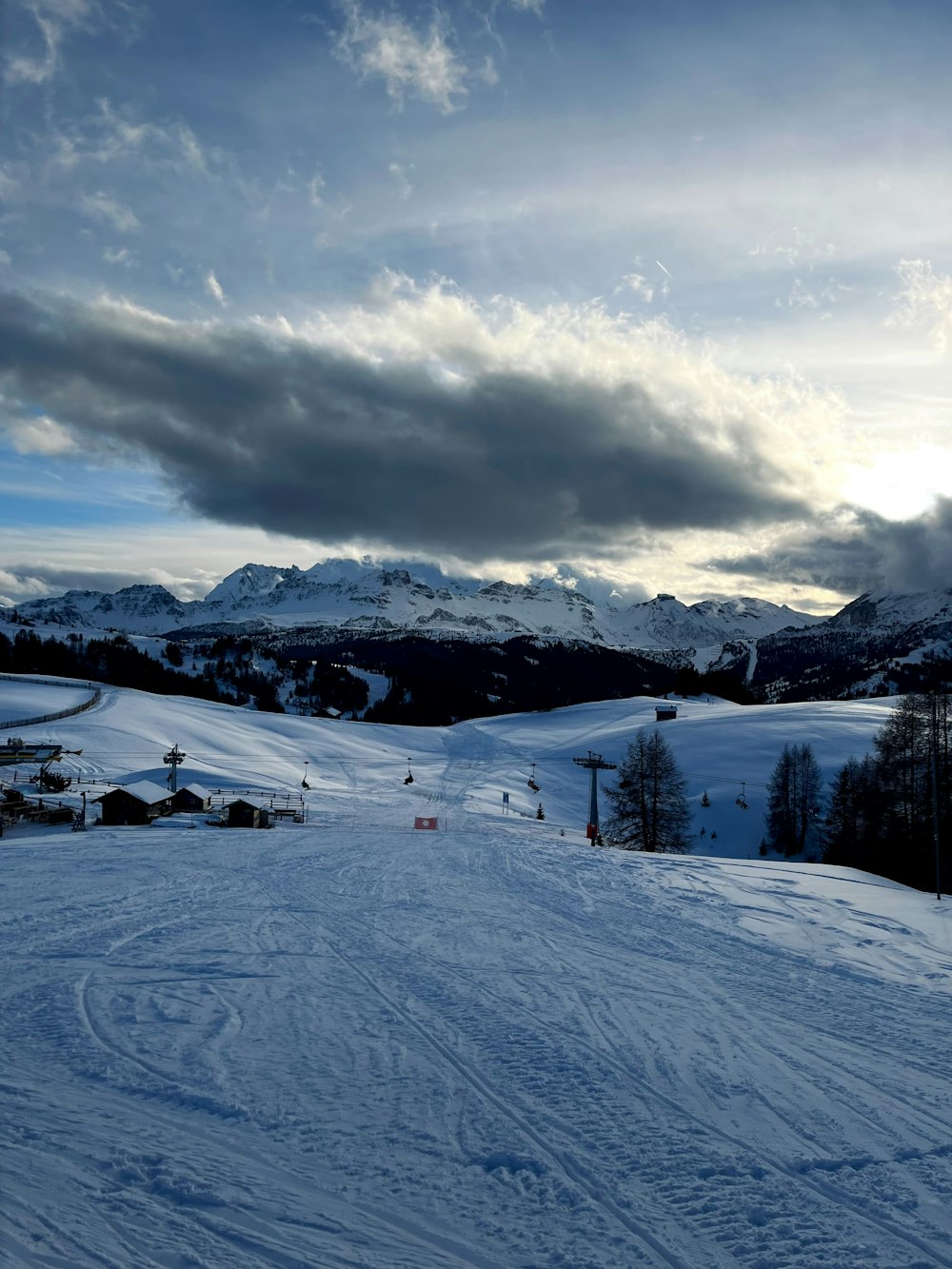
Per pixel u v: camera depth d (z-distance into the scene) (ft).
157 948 55.16
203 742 307.58
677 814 204.23
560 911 73.67
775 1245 22.47
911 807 161.68
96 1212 23.22
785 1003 45.85
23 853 106.11
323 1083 33.17
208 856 105.09
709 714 452.76
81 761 241.76
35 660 593.42
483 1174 26.25
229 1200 24.14
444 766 341.62
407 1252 21.81
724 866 111.04
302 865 98.43
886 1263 21.74
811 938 64.95
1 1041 37.24
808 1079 34.71
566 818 267.59
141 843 118.62
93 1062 34.78
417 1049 37.29
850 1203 24.84
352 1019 41.39
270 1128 29.14
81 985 46.14
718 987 48.96
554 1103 31.73
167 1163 26.23
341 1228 22.88
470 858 110.93
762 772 313.12
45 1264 20.47
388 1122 29.78
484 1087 33.17
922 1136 29.55
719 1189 25.50
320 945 57.21
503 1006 43.91
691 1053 37.45
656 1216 23.91
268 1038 38.32
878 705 446.60
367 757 344.69
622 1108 31.42
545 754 378.73
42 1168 25.64
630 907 76.74
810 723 387.34
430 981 48.70
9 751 220.43
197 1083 32.78
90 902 70.95
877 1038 40.14
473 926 65.36
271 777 262.06
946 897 91.61
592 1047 37.91
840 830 204.23
